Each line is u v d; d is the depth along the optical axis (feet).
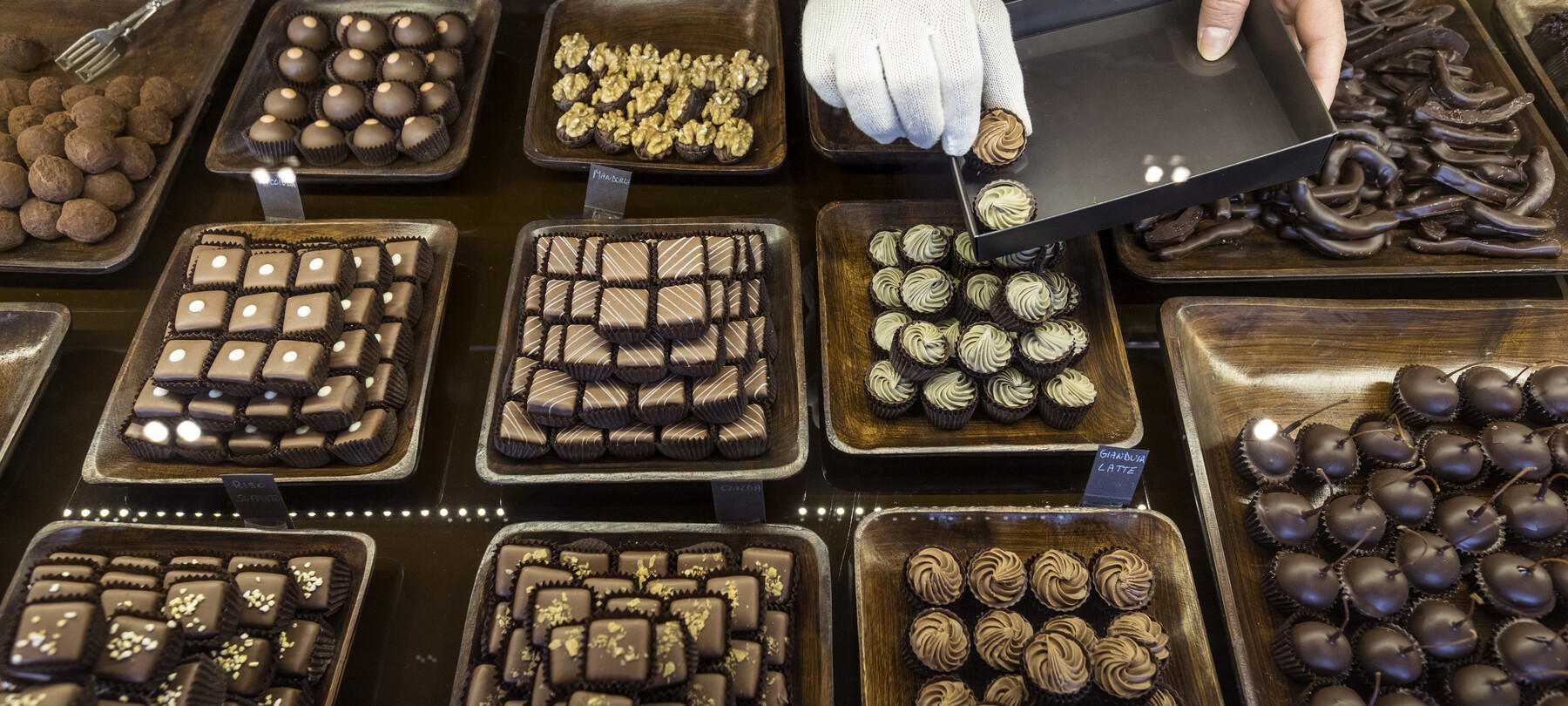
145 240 8.79
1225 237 8.75
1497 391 7.97
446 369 8.46
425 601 7.23
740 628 6.45
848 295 8.84
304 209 9.30
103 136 8.64
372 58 9.80
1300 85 7.39
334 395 7.32
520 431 7.43
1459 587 7.38
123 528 7.14
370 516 7.64
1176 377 7.93
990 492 7.90
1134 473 7.12
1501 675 6.52
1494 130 9.38
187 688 5.71
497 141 9.93
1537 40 10.16
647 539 7.22
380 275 8.21
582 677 5.67
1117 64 8.27
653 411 7.38
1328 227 8.61
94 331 8.43
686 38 10.71
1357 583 6.93
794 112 10.16
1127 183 7.39
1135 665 6.45
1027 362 7.77
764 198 9.45
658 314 7.48
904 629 7.09
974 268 8.38
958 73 6.88
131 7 10.36
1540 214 8.85
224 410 7.34
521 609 6.52
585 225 8.79
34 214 8.41
